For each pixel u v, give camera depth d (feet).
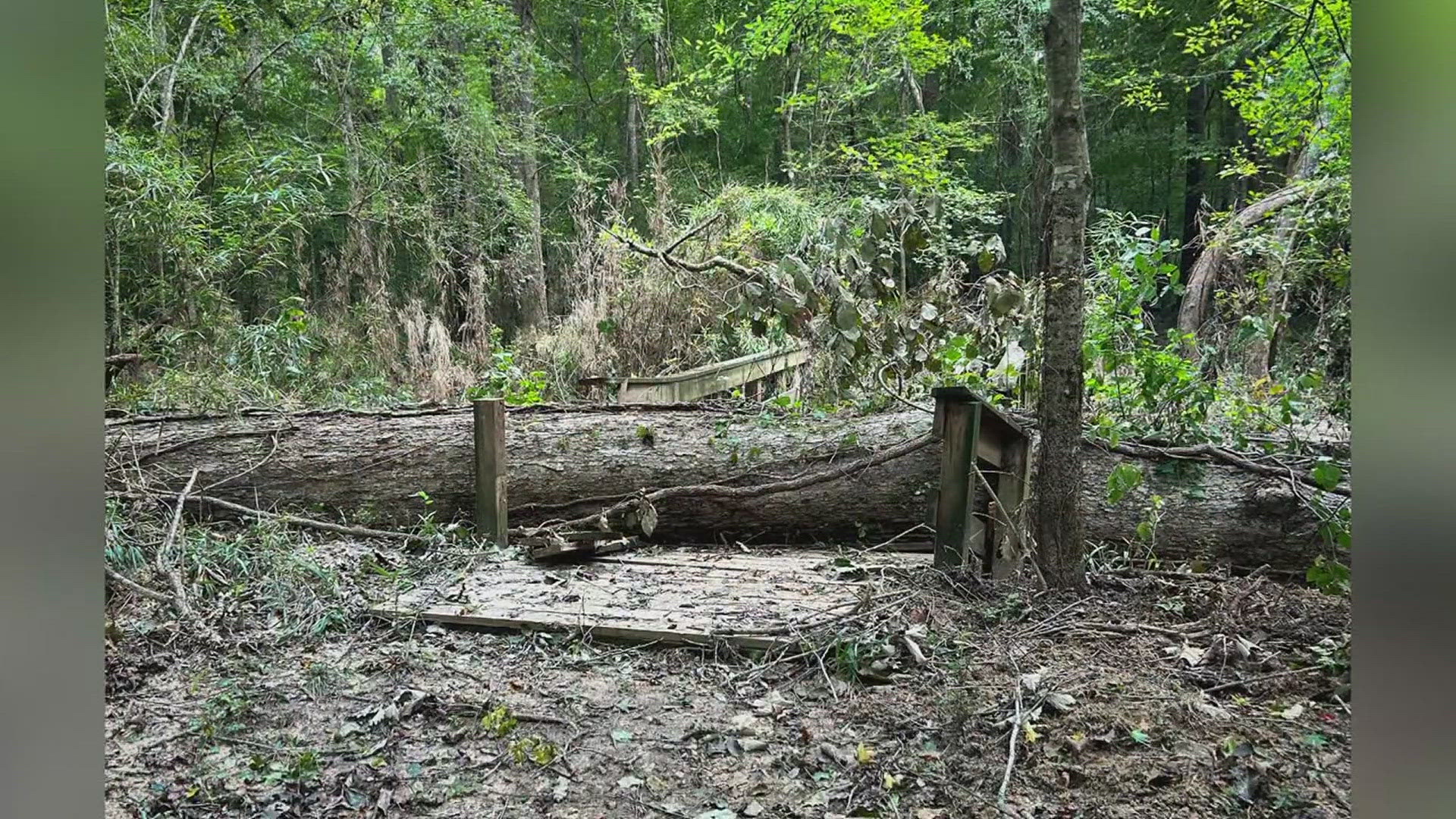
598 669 9.43
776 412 15.11
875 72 34.04
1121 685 8.16
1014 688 8.20
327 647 10.09
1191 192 43.06
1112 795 6.63
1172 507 11.86
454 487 14.32
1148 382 13.06
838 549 13.65
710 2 43.09
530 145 36.60
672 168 40.88
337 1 27.91
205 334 22.41
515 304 36.94
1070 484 10.34
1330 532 10.44
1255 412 14.57
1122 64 36.99
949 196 30.53
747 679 9.05
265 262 26.45
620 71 48.60
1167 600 10.34
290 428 14.73
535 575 12.28
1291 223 18.75
